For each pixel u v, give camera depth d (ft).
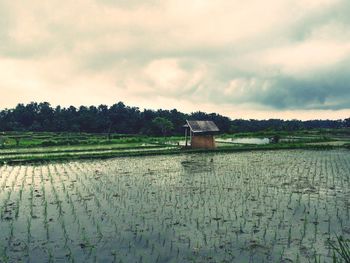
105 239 42.27
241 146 180.24
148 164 113.60
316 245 39.60
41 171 99.40
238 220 49.19
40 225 48.03
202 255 37.24
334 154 142.10
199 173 92.07
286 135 276.41
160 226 46.91
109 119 472.85
